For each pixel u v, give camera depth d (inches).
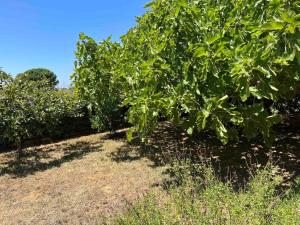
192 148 289.3
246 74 135.9
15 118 279.6
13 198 204.1
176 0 195.2
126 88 230.2
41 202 194.2
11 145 338.3
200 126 162.2
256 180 132.6
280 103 358.0
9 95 281.1
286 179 197.5
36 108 293.9
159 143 314.8
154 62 184.5
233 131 185.0
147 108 171.9
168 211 122.0
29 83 309.6
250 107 171.2
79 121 384.2
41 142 357.4
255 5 153.9
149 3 210.5
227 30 176.1
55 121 323.0
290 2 133.5
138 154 282.8
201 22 187.6
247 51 141.4
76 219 168.2
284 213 111.4
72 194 203.2
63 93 360.5
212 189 129.3
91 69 282.5
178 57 184.4
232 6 190.9
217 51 153.9
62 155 298.0
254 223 105.8
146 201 134.3
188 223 114.7
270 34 130.1
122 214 151.5
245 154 259.9
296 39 122.1
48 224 166.1
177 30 186.7
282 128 331.6
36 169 260.7
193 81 167.5
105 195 197.6
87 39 280.4
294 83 176.7
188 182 140.5
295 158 240.2
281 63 130.4
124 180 220.8
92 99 295.9
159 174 225.9
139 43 235.1
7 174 251.8
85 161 273.1
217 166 237.1
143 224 120.3
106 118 355.9
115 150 301.3
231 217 111.7
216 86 166.6
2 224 169.5
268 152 260.4
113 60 277.9
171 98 167.3
